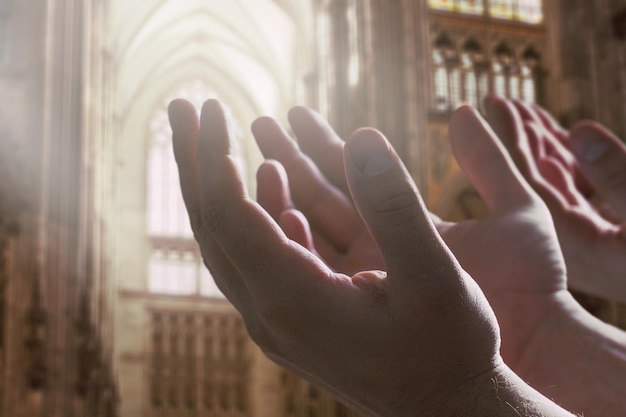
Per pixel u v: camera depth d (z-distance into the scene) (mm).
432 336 1146
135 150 41562
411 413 1200
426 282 1119
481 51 23656
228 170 1253
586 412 1543
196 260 40438
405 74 22109
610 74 19359
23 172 17250
